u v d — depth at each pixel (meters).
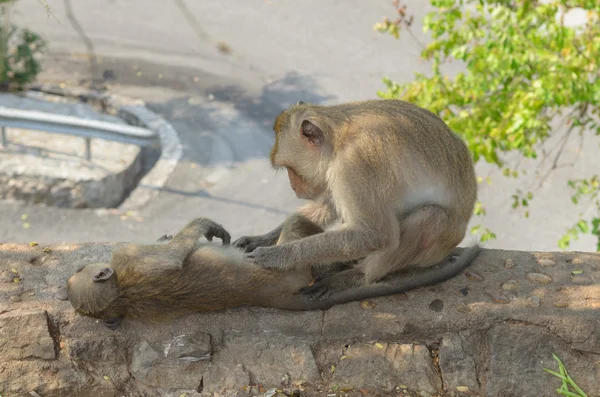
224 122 15.66
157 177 13.94
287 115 4.58
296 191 4.70
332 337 4.49
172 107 16.16
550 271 4.87
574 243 12.80
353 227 4.28
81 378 4.30
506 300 4.60
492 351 4.43
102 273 4.31
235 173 14.19
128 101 16.27
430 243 4.41
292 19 19.36
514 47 8.10
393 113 4.37
